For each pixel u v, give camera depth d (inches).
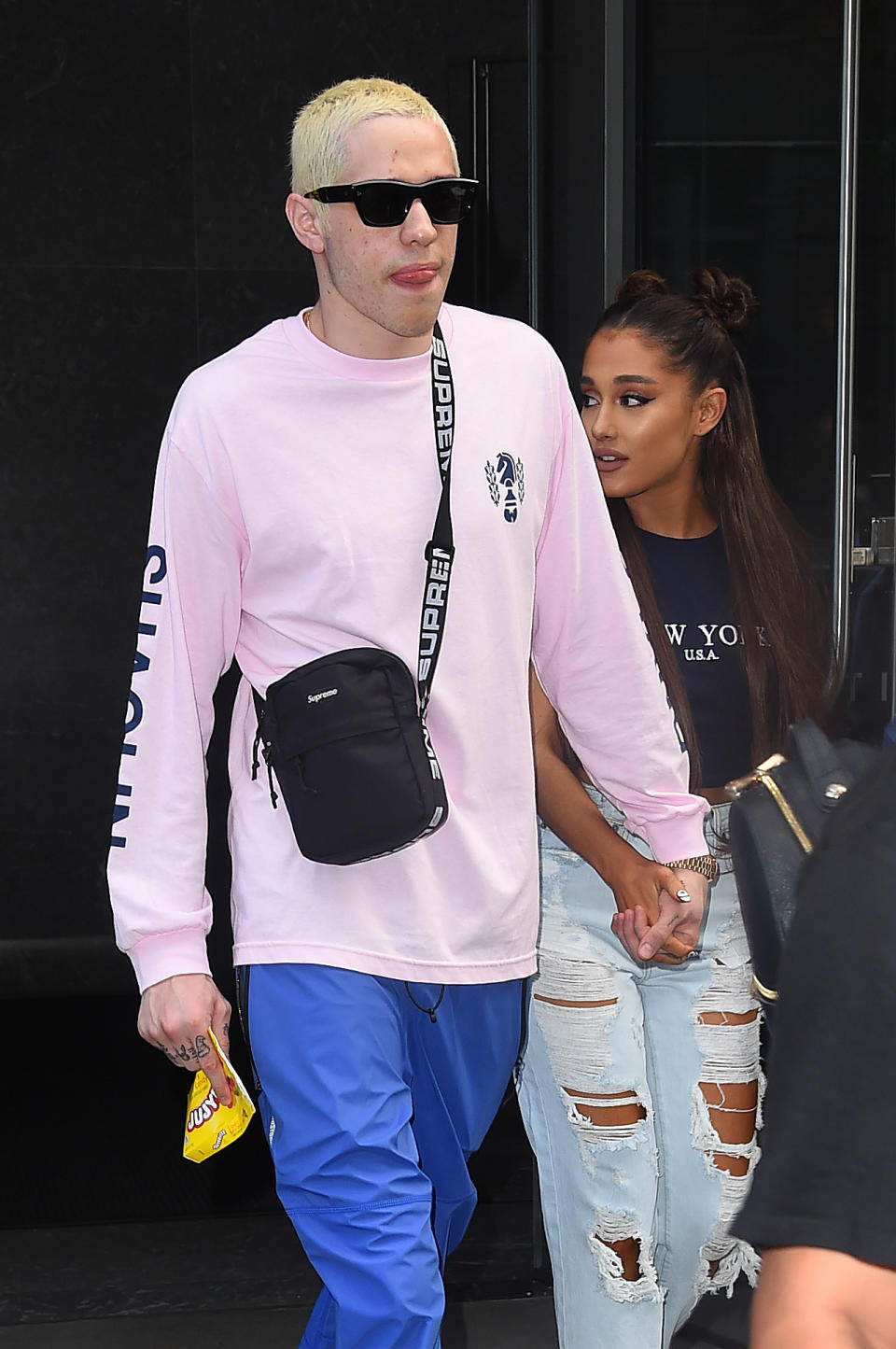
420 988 100.0
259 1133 196.2
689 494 118.2
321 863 97.1
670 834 110.6
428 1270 95.9
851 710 137.3
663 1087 113.5
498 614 100.6
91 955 263.6
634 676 109.2
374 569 96.7
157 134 255.4
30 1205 175.6
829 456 141.9
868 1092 35.7
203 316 260.2
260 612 99.4
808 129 139.0
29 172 253.8
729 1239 113.2
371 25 256.2
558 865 113.4
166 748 99.3
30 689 263.1
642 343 114.9
